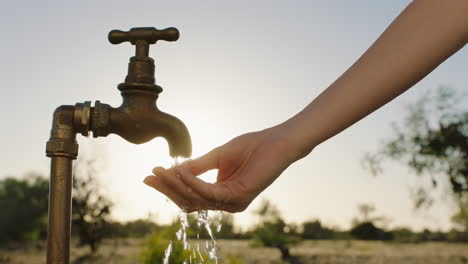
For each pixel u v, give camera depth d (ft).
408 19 2.06
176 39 3.20
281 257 48.29
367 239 80.59
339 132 2.30
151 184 2.32
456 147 36.04
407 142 37.76
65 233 3.00
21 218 77.15
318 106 2.33
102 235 49.93
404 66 2.04
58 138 3.11
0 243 68.08
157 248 18.35
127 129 3.22
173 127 3.24
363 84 2.15
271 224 66.85
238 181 2.35
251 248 57.26
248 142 2.47
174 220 12.89
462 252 53.42
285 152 2.35
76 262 43.06
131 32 3.23
